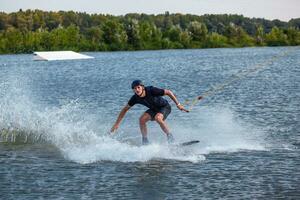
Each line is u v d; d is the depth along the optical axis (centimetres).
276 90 3741
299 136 1962
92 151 1722
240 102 3059
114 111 2789
